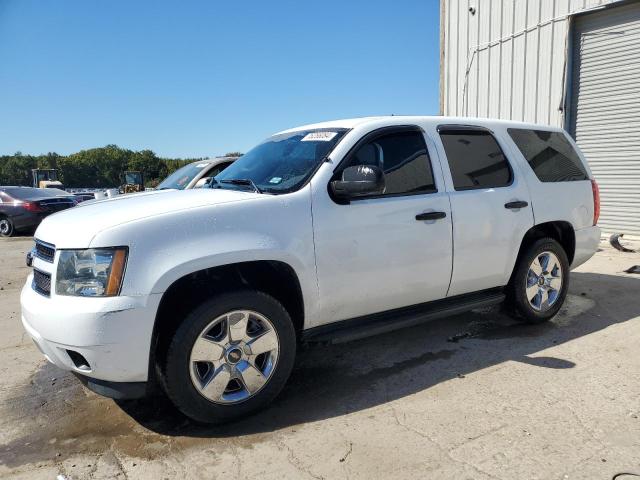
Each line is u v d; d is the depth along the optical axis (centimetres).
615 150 912
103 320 268
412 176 380
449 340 443
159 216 291
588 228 498
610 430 285
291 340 324
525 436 281
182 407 291
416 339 450
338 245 336
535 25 1005
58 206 1542
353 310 354
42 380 389
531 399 325
